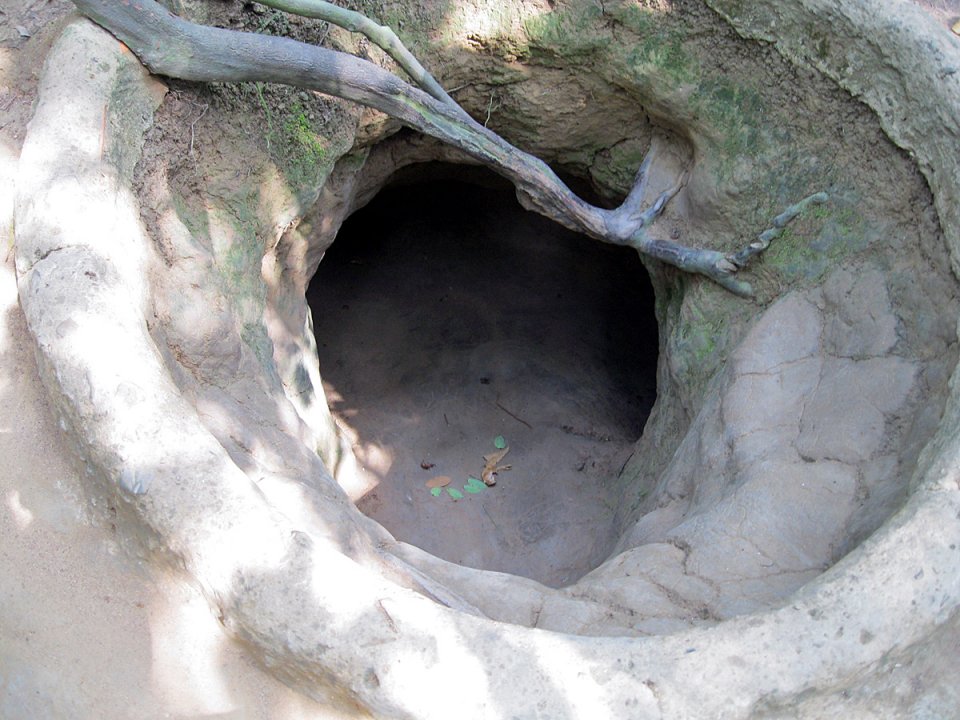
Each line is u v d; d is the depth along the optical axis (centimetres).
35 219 277
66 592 247
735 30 403
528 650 215
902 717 247
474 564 526
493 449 600
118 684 238
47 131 297
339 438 537
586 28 431
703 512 362
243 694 234
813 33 378
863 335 368
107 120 314
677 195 461
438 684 208
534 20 432
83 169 291
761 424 378
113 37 329
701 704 213
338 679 212
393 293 693
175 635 240
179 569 231
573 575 495
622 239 452
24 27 346
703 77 423
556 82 457
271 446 354
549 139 484
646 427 521
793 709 225
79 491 257
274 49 354
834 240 395
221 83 375
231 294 387
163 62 338
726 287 441
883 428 337
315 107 410
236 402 363
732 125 425
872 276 374
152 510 226
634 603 321
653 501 426
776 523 333
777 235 417
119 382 240
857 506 324
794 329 398
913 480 282
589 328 675
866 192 382
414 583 311
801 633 225
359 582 221
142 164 340
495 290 698
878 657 227
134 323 259
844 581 236
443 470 583
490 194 729
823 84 384
